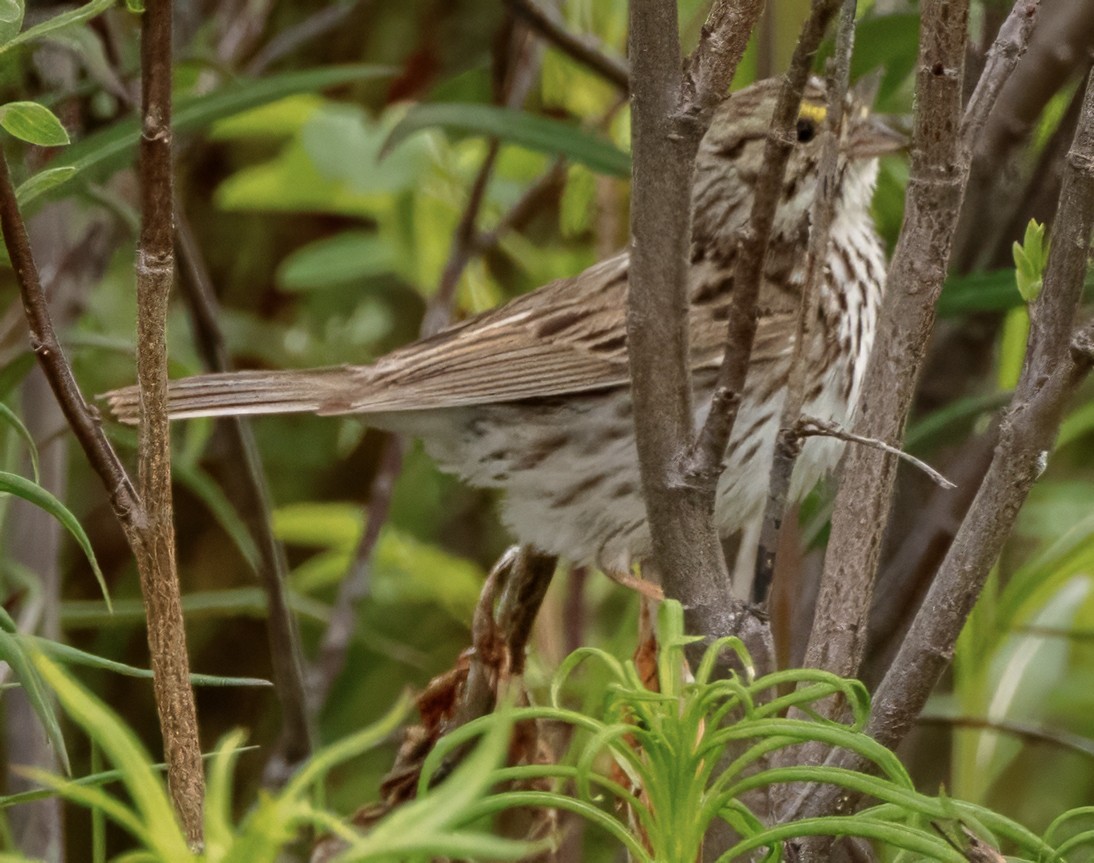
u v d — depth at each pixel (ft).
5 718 28.89
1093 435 40.09
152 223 13.92
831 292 30.96
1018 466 16.34
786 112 15.25
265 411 29.96
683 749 13.60
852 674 17.90
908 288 17.61
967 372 31.32
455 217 40.27
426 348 31.60
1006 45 17.47
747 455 30.01
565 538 31.07
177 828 10.09
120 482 14.64
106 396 28.07
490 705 20.29
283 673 29.68
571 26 37.11
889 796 13.00
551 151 30.09
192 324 30.60
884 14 26.84
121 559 41.63
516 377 31.01
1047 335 16.25
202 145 42.42
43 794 14.15
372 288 46.57
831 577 18.06
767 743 13.83
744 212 32.32
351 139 37.76
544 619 31.50
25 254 14.70
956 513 26.14
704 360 31.12
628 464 30.68
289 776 29.53
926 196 17.26
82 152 24.45
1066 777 35.04
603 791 27.86
